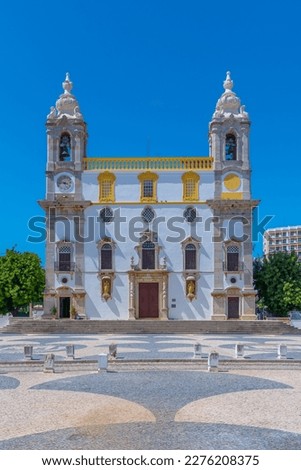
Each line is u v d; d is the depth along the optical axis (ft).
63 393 70.38
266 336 167.94
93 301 197.47
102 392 70.90
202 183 201.46
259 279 209.05
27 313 265.75
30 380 81.10
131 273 196.75
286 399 66.49
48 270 198.08
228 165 201.87
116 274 198.29
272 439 48.88
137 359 94.89
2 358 103.86
